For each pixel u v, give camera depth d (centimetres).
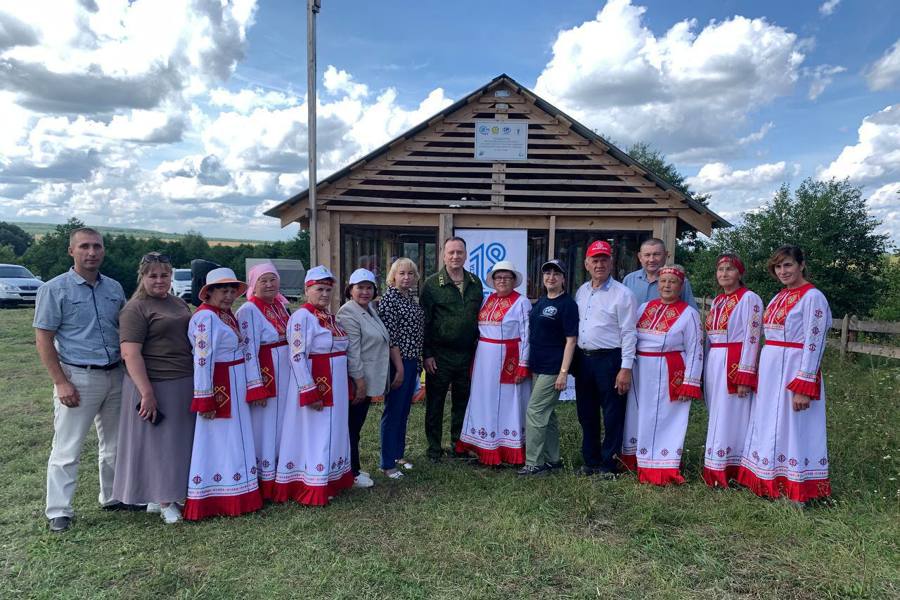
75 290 359
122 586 304
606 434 462
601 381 451
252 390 393
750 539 355
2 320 1495
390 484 447
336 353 412
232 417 385
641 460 452
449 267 483
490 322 484
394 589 302
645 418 451
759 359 426
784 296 410
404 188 748
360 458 511
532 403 464
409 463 496
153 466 368
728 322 432
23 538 352
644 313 458
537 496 418
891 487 423
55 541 347
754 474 418
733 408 434
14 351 1047
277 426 415
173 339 372
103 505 393
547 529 368
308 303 407
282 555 335
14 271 1903
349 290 434
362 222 750
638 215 735
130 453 367
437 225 753
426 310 491
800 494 395
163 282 368
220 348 379
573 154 743
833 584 305
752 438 423
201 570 319
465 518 384
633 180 738
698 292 1600
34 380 815
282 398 416
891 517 377
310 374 395
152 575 314
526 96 733
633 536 363
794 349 400
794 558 331
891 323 895
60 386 352
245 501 388
